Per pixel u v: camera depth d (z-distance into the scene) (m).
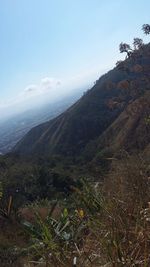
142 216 2.28
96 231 2.45
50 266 2.21
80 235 2.87
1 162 67.12
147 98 17.05
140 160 3.73
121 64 18.03
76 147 114.56
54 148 120.12
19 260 6.88
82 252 2.22
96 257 2.12
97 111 119.44
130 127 61.06
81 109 125.06
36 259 3.24
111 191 3.17
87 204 3.29
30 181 41.03
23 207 14.84
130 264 1.88
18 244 7.12
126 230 2.15
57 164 70.62
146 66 17.23
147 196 2.66
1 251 7.52
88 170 34.50
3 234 8.01
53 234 3.20
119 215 2.39
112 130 80.19
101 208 2.88
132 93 18.17
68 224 3.24
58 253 2.27
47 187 39.16
